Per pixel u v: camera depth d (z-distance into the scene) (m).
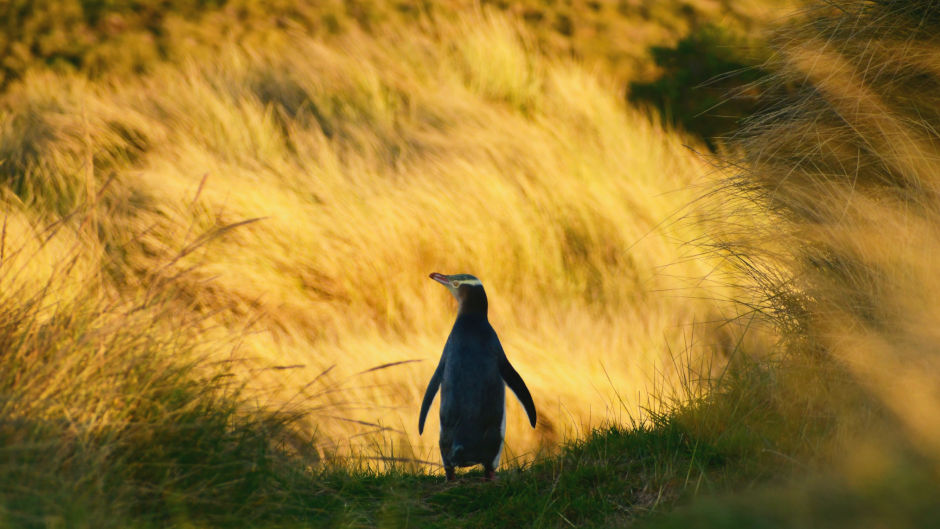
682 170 34.28
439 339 25.73
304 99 34.97
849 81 14.70
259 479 12.30
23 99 35.41
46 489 10.34
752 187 15.77
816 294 14.28
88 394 11.52
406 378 23.20
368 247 27.67
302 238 27.31
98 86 37.06
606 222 30.31
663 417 15.51
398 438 20.55
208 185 28.55
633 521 12.22
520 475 14.76
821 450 12.31
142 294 14.05
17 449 10.45
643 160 34.31
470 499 13.62
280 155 31.86
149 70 38.81
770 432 13.41
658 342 24.89
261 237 27.05
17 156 29.94
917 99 14.28
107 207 26.48
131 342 12.23
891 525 10.45
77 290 13.80
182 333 14.24
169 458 11.66
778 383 14.09
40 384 11.25
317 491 13.53
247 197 28.27
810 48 15.49
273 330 24.27
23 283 12.90
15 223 22.53
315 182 30.02
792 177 15.18
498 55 38.12
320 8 44.19
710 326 22.94
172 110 33.47
